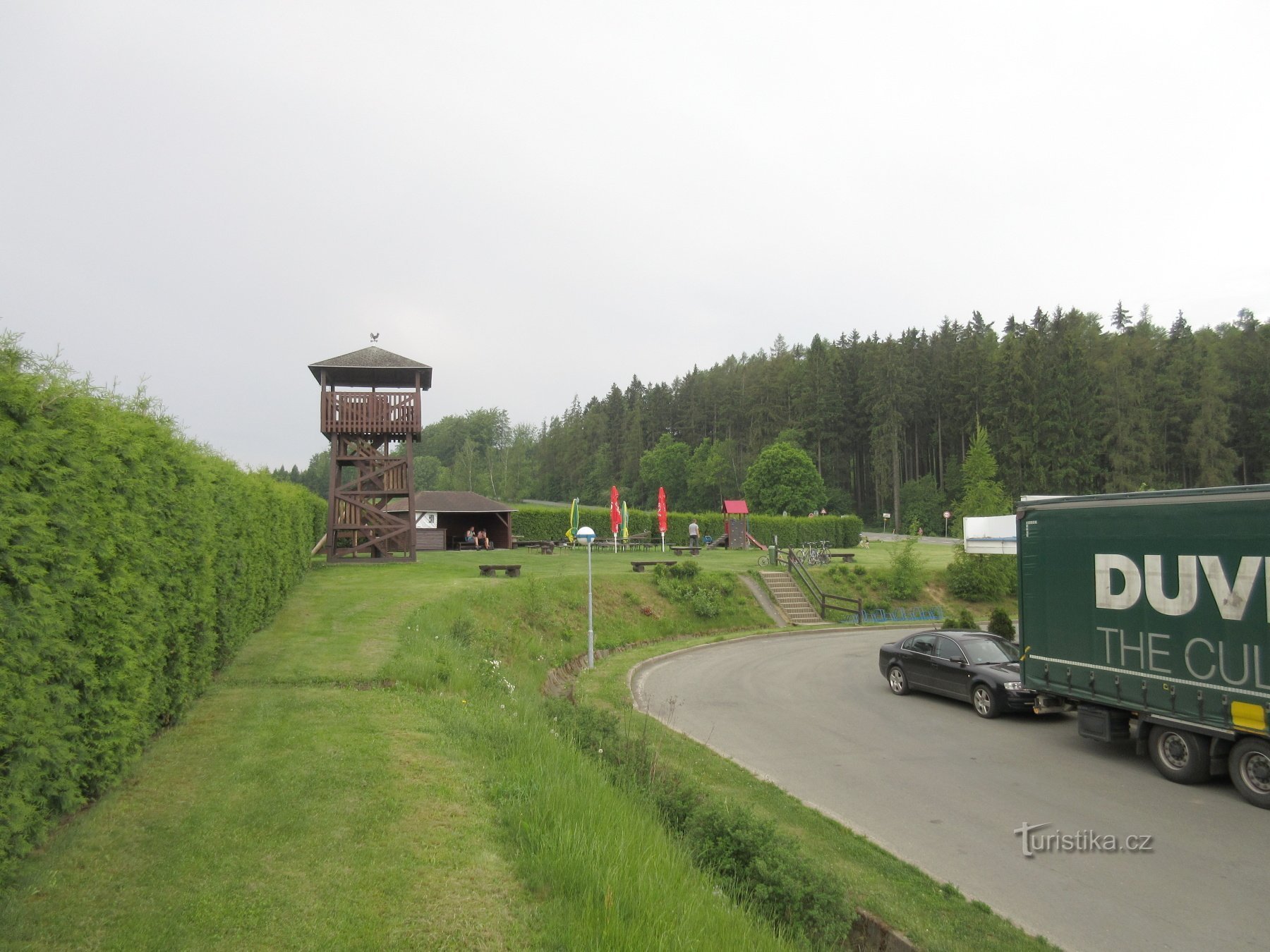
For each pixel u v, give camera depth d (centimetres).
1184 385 7294
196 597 889
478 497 4959
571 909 492
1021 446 7344
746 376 11325
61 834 573
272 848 567
